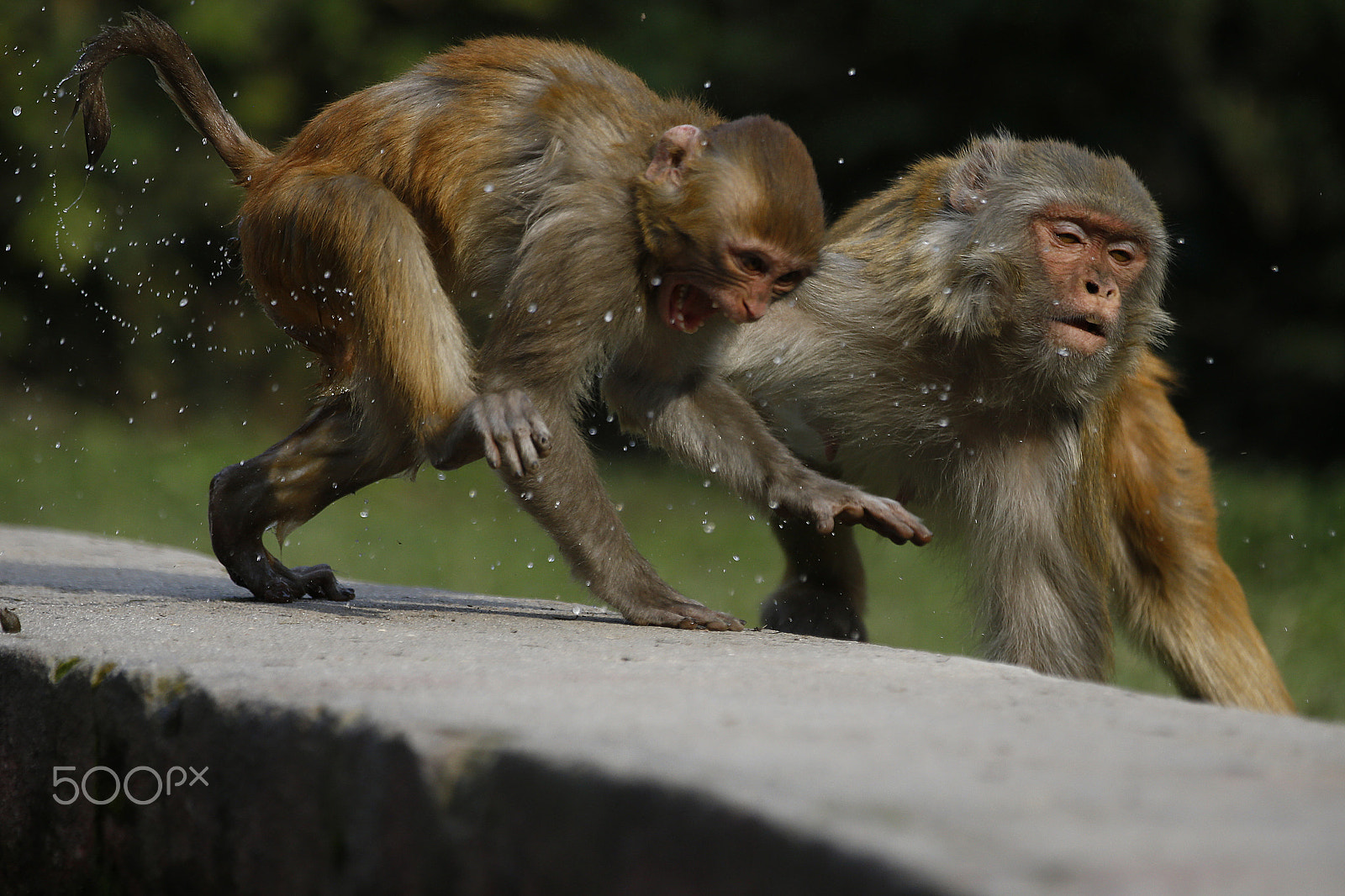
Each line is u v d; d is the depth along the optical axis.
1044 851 2.86
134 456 25.36
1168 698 4.81
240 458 25.62
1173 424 10.34
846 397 9.20
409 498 25.92
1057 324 8.63
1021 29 28.94
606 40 31.33
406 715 4.07
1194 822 3.10
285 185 7.83
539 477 7.26
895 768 3.47
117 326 30.25
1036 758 3.66
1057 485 9.03
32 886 5.49
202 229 30.22
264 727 4.43
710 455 7.96
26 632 6.06
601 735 3.80
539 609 8.67
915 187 9.41
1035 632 8.94
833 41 31.14
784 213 7.25
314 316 7.83
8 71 27.34
